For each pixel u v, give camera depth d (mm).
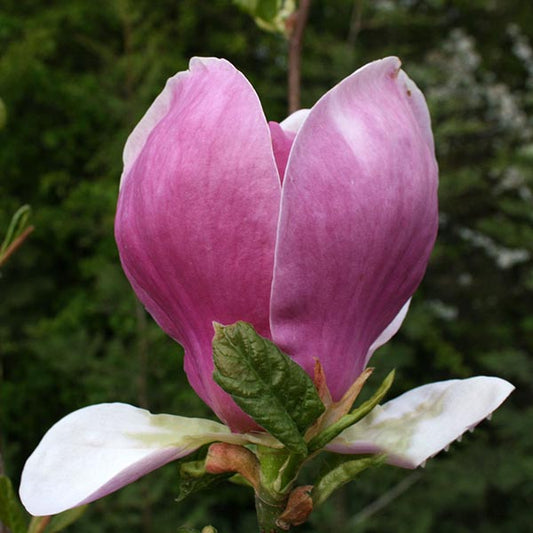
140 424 320
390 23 1983
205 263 296
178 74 321
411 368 2041
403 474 1557
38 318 2086
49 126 2197
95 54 2186
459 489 1570
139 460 306
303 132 289
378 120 301
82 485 302
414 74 2049
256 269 294
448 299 2340
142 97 1816
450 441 310
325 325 300
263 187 289
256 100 292
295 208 287
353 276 297
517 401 1957
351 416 293
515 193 2164
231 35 2246
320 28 2395
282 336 297
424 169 311
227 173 290
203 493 1686
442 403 320
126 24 1833
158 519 1596
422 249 319
